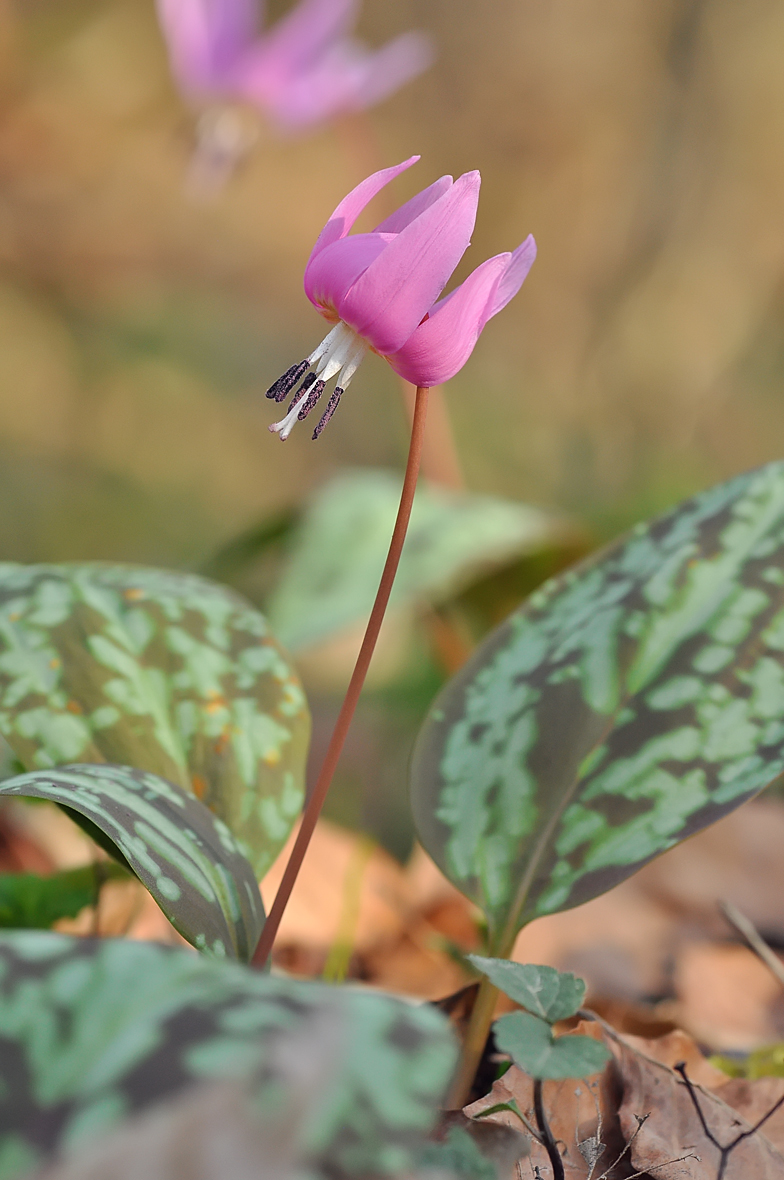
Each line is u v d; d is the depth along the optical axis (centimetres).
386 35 470
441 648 131
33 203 405
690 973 86
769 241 393
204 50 121
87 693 71
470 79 465
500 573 122
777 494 72
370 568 113
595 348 399
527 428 357
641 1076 68
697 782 68
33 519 283
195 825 68
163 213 427
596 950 91
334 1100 56
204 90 123
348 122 136
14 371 338
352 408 368
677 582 71
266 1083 55
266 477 339
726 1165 66
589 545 116
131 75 450
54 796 65
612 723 69
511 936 68
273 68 122
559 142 451
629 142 428
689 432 374
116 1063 56
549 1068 61
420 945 91
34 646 72
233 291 418
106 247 405
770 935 95
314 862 95
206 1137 55
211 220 433
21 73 431
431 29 467
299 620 108
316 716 182
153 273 406
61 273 389
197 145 126
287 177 464
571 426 366
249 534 130
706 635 70
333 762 66
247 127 127
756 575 71
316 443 357
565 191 444
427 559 111
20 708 70
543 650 72
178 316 385
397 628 164
